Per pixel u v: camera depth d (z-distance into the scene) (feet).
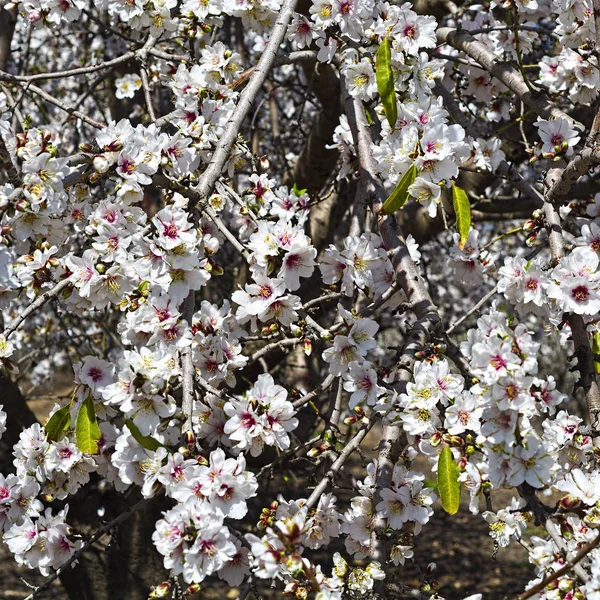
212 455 5.30
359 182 6.52
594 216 5.91
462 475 5.37
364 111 6.22
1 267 5.65
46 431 5.62
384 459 5.70
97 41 10.48
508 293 5.73
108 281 5.58
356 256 5.94
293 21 6.24
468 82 6.98
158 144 5.68
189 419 5.37
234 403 5.50
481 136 6.72
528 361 5.23
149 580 8.25
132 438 5.44
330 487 5.81
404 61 5.98
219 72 6.21
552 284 5.63
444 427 5.35
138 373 5.31
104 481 7.92
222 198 5.85
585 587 5.17
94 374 5.68
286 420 5.52
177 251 5.57
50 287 5.71
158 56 6.33
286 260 5.65
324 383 5.87
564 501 5.27
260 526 5.59
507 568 13.00
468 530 14.88
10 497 5.70
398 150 5.68
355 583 5.48
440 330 5.66
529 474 5.26
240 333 5.81
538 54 7.84
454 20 7.70
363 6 6.02
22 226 5.65
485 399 5.26
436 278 13.50
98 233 5.57
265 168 6.20
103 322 9.52
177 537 5.20
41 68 11.64
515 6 6.18
